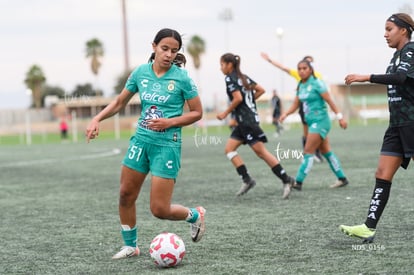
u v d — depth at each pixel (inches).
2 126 3417.8
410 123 351.3
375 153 1023.6
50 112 3668.8
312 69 597.3
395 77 339.6
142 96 335.0
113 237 416.5
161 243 326.3
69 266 339.9
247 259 338.0
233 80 565.6
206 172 834.2
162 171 332.5
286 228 421.1
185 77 332.8
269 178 730.2
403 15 354.9
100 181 784.3
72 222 483.5
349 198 545.6
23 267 341.4
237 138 582.2
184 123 331.3
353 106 3009.4
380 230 399.5
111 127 2984.7
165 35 327.0
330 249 353.7
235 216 478.6
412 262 317.7
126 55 3166.8
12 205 590.6
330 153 617.0
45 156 1320.1
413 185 609.3
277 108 1780.3
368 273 299.4
